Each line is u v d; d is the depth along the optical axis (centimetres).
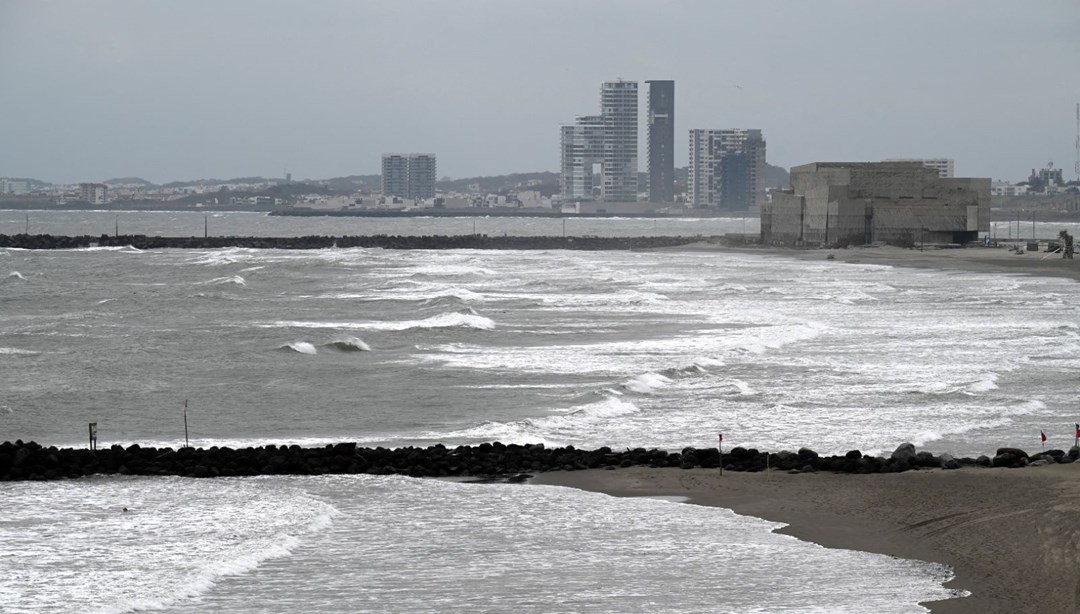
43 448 5791
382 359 9812
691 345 10488
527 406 7562
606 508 4850
